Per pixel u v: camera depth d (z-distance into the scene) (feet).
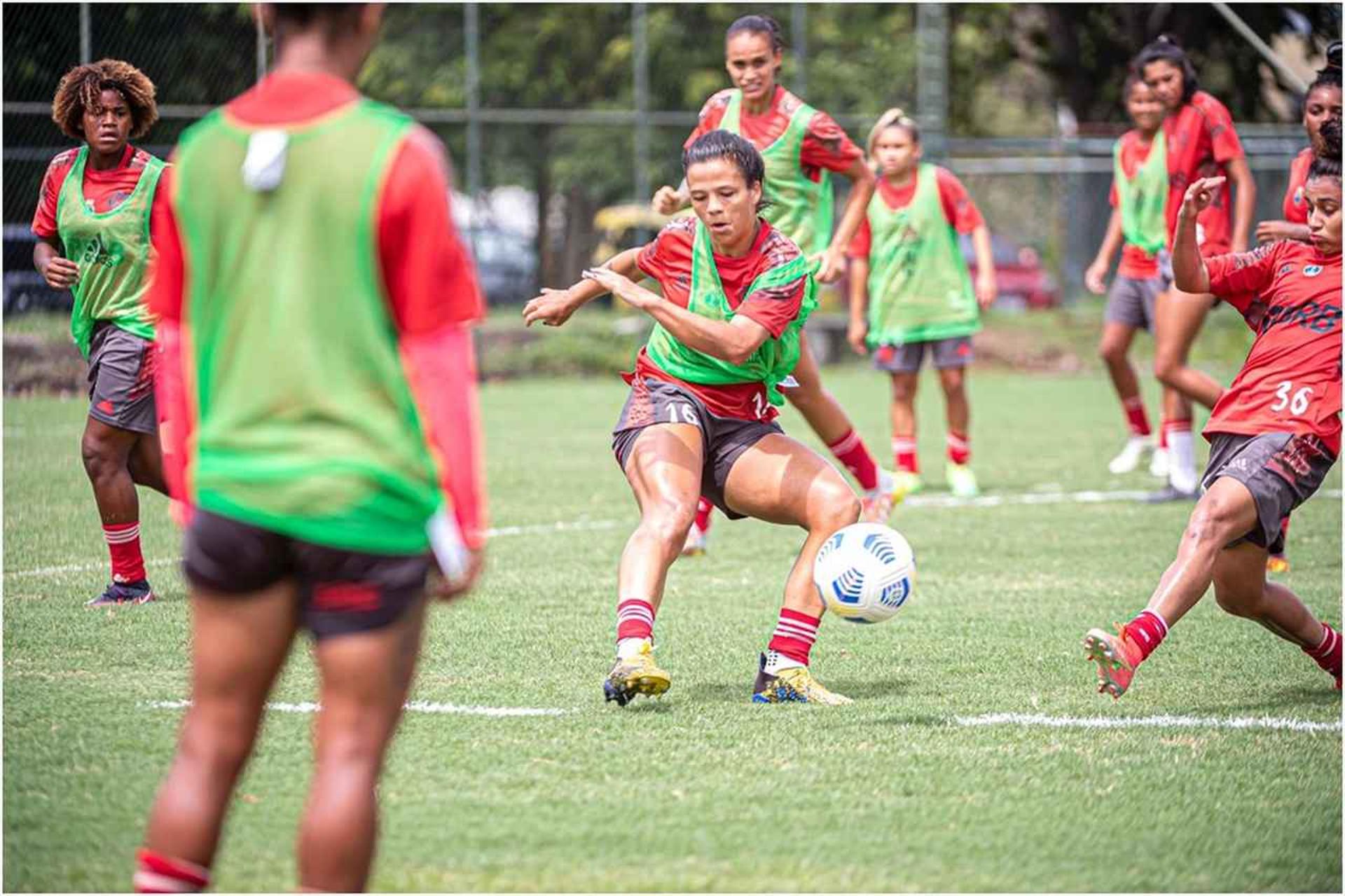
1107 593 93.35
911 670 73.26
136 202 82.33
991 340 289.74
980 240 136.56
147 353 83.41
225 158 36.29
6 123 221.66
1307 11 257.34
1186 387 122.62
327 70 37.22
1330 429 62.54
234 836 48.44
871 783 54.39
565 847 47.65
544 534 114.42
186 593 88.58
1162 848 48.24
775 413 69.26
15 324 222.28
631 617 62.13
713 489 67.46
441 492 36.94
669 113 280.92
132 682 67.92
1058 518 123.44
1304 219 83.82
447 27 308.60
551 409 216.13
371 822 36.37
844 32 289.12
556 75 308.81
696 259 64.75
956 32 346.95
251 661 37.37
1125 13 331.77
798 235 99.19
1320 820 51.08
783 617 66.64
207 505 35.94
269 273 35.63
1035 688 69.46
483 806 51.39
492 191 313.12
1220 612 87.51
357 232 35.40
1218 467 63.62
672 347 66.28
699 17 292.81
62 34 226.79
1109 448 172.86
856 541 63.98
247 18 241.96
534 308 65.62
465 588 37.96
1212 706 66.23
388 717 37.09
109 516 85.15
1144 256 135.33
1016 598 91.86
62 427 177.06
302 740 58.80
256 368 35.68
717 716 63.62
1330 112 82.23
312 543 35.53
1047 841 48.65
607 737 60.03
